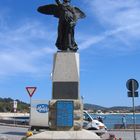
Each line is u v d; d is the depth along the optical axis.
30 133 23.70
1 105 120.62
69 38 22.34
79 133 20.75
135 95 23.98
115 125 50.94
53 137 20.52
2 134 37.38
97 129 35.44
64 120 21.19
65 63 21.75
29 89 31.16
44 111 37.94
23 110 95.00
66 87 21.56
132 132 43.69
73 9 22.72
